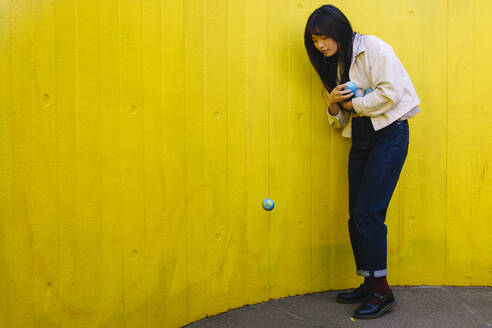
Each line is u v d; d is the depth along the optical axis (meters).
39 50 1.65
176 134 2.12
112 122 1.88
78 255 1.78
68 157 1.74
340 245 2.62
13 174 1.59
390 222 2.62
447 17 2.61
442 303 2.41
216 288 2.30
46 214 1.68
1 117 1.56
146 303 2.03
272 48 2.42
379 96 2.20
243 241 2.37
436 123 2.63
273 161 2.45
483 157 2.65
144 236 2.01
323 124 2.56
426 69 2.61
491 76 2.64
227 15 2.29
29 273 1.64
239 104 2.34
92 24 1.80
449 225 2.66
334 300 2.47
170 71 2.09
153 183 2.04
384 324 2.18
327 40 2.27
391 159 2.26
